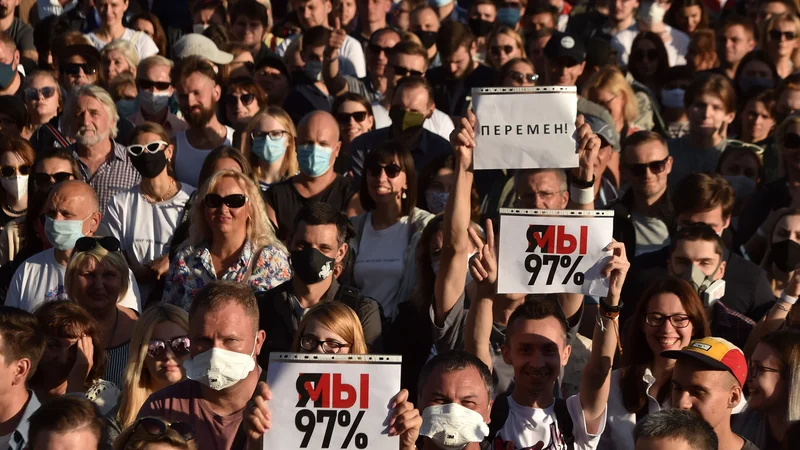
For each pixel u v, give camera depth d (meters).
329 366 13.44
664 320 16.89
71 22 39.03
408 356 18.69
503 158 15.98
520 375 16.19
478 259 16.30
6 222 24.86
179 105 29.03
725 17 37.22
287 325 18.92
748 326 19.83
